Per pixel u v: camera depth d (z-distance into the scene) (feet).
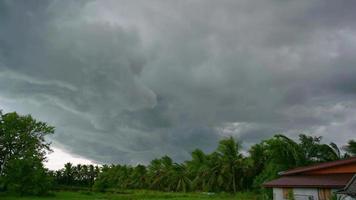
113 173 402.52
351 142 135.03
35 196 190.19
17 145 204.03
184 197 159.53
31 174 192.65
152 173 313.73
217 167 209.56
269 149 148.05
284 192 86.63
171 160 309.42
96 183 291.38
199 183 236.22
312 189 77.46
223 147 209.36
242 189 201.98
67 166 440.45
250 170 201.87
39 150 209.46
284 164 140.05
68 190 298.97
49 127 216.33
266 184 93.30
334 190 71.46
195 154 255.29
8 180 187.11
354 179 57.57
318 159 142.20
